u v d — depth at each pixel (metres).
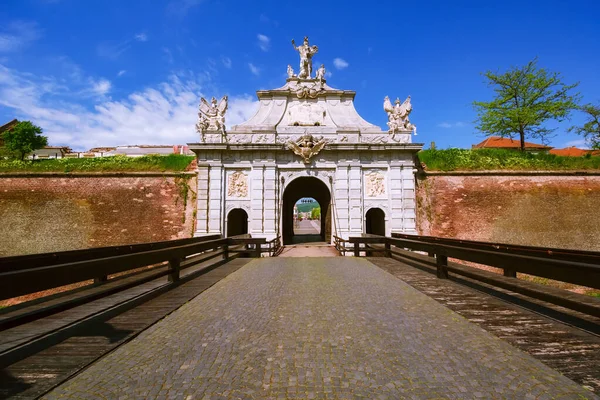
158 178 25.23
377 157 25.19
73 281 5.72
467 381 4.05
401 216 24.59
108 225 24.28
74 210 24.36
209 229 24.05
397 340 5.39
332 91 26.34
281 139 25.27
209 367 4.49
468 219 24.70
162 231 24.38
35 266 6.73
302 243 28.72
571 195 24.77
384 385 3.99
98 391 3.89
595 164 25.84
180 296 8.44
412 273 11.59
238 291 9.12
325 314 6.86
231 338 5.55
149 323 6.27
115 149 51.53
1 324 4.41
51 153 53.88
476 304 7.44
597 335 5.44
